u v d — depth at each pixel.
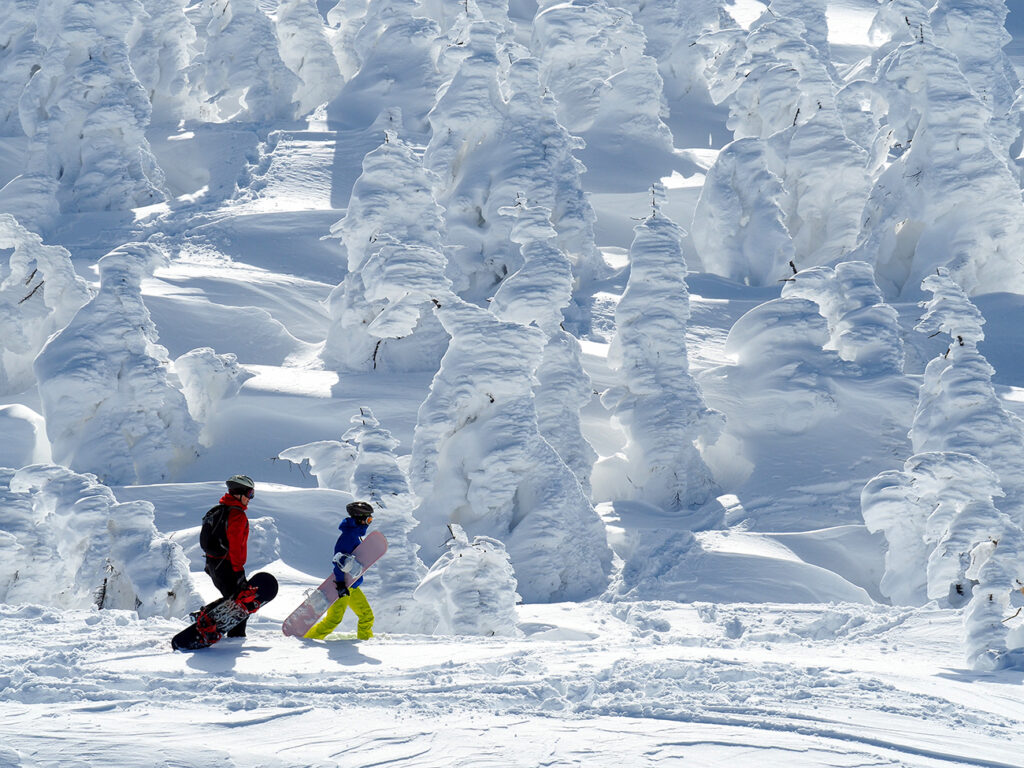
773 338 34.34
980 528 16.66
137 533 19.27
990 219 43.25
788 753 6.30
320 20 67.81
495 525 27.31
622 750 6.29
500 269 42.72
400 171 35.88
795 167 47.91
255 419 32.81
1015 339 40.69
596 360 37.72
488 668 9.43
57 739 5.97
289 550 24.56
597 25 59.41
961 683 10.09
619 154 57.41
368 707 7.54
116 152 53.34
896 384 32.66
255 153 58.66
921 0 66.06
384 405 32.91
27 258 36.84
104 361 30.75
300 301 42.88
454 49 44.81
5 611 12.86
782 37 50.47
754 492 31.59
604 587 26.88
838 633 17.75
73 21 52.56
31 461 30.25
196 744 6.22
